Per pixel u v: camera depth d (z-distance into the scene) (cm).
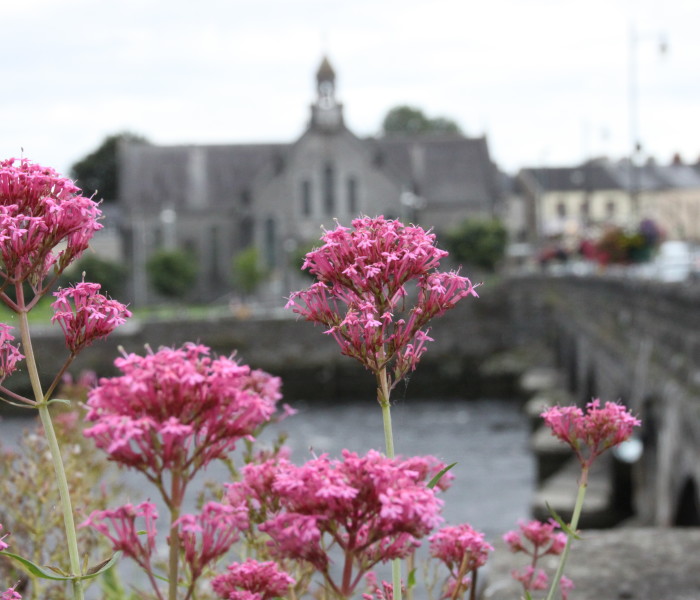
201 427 219
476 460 3700
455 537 288
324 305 259
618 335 2608
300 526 215
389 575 1236
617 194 10525
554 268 6888
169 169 9975
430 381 6206
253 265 8569
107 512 221
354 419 5181
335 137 9044
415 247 256
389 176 9056
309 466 221
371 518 220
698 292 1583
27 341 239
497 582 535
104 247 9819
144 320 6188
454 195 9681
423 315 259
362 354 257
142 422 206
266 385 326
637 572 566
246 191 9625
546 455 2817
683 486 1358
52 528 394
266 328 6269
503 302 6253
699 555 598
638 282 2347
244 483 265
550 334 6138
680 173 6756
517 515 2625
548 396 4200
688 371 1487
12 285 247
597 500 2283
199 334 6178
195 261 9388
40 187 243
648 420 1673
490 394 6122
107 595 413
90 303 242
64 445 414
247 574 248
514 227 11288
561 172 10644
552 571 562
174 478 216
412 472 218
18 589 389
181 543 227
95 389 214
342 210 9056
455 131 13988
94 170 11362
